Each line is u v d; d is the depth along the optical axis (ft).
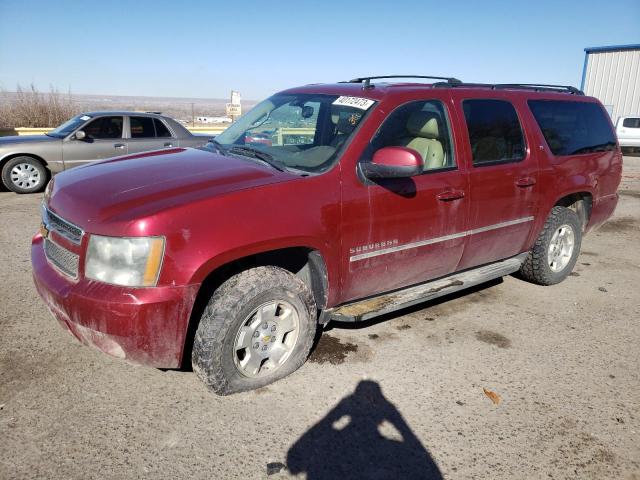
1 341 12.10
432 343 12.92
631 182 44.50
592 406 10.56
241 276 9.87
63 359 11.45
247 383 10.28
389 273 12.03
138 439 8.99
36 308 13.94
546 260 16.46
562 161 15.75
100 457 8.53
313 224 10.19
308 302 10.71
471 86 14.15
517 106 14.74
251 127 13.79
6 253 18.72
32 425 9.23
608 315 15.16
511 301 15.94
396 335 13.26
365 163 11.01
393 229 11.57
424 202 12.00
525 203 14.70
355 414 9.95
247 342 10.03
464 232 13.17
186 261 8.89
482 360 12.21
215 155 12.09
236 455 8.73
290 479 8.28
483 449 9.16
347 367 11.59
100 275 8.96
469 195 13.01
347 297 11.64
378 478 8.40
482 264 14.78
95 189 10.14
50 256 10.43
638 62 82.23
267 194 9.80
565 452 9.18
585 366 12.15
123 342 8.93
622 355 12.75
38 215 25.18
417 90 12.52
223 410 9.89
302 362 11.17
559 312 15.24
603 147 17.66
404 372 11.51
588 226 18.04
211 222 9.14
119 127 32.71
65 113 71.00
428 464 8.75
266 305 10.07
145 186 9.91
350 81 14.24
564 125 16.26
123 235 8.74
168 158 12.03
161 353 9.23
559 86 17.16
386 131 11.62
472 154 13.20
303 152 11.59
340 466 8.61
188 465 8.45
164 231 8.79
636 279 18.51
